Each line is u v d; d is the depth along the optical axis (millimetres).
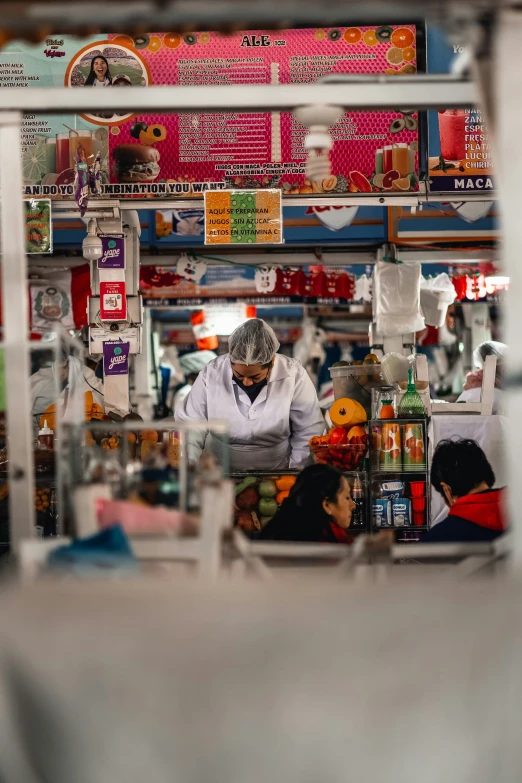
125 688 2109
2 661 2150
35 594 2277
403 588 2236
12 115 3436
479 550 3234
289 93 3422
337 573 3117
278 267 8516
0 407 3488
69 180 6477
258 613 2170
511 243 2900
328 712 2094
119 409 6672
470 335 10664
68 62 6340
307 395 6574
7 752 2115
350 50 6281
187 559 3094
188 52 6336
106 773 2086
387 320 7332
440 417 5332
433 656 2127
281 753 2078
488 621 2164
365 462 5461
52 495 5387
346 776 2078
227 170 6465
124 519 3145
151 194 6453
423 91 3418
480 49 3033
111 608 2199
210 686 2105
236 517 5254
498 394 6613
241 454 6484
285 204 6465
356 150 6414
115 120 6465
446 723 2102
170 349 10469
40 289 8164
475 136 6363
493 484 4293
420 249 8047
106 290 6602
